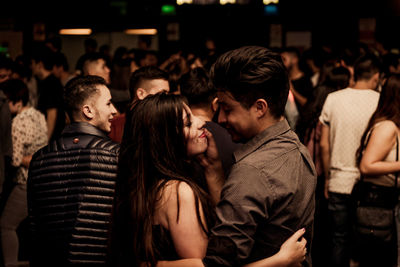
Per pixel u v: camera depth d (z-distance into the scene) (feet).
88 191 8.70
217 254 6.50
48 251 8.83
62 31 38.55
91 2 38.60
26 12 36.52
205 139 7.72
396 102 12.44
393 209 12.50
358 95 14.90
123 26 40.29
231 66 6.77
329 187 15.26
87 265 8.61
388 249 12.46
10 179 16.29
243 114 6.86
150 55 30.60
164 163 7.13
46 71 22.31
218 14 40.86
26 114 16.10
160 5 40.45
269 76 6.73
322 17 40.45
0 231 16.30
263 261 6.67
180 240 6.89
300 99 22.59
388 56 24.34
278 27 39.88
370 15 39.27
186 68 26.13
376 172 12.37
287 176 6.70
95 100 9.86
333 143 15.17
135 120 7.24
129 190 7.10
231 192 6.57
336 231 15.21
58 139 9.23
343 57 19.76
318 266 15.98
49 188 8.86
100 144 8.93
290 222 6.80
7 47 35.68
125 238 7.09
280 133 6.95
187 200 6.92
